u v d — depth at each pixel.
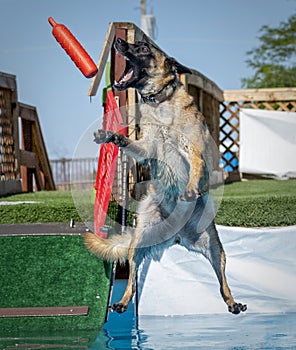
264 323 5.04
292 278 5.57
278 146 13.09
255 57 28.20
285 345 4.34
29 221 6.77
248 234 5.64
